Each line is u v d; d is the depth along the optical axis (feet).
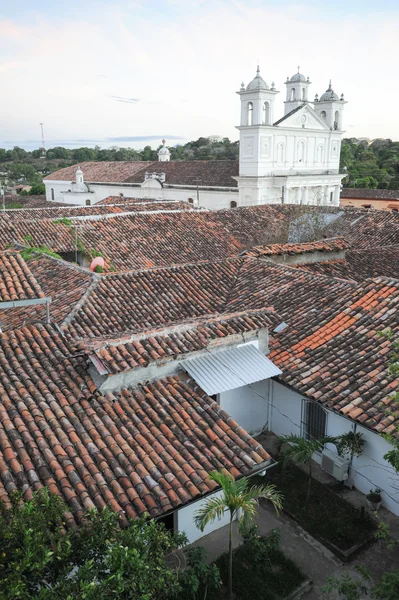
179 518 29.19
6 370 31.32
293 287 51.96
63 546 16.72
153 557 17.80
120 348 32.89
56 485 24.13
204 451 28.53
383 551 30.63
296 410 39.81
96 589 14.96
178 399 32.32
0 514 18.19
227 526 32.19
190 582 24.11
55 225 76.69
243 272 58.54
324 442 34.30
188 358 35.06
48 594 14.85
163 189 189.98
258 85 157.28
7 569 15.52
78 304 45.83
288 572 28.94
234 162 189.06
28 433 26.68
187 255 76.18
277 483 36.55
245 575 28.35
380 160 322.55
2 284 34.83
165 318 47.52
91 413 29.58
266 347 40.34
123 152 422.41
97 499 23.93
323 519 32.96
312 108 175.52
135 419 29.99
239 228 89.92
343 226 97.19
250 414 41.32
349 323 42.73
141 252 73.92
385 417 32.30
